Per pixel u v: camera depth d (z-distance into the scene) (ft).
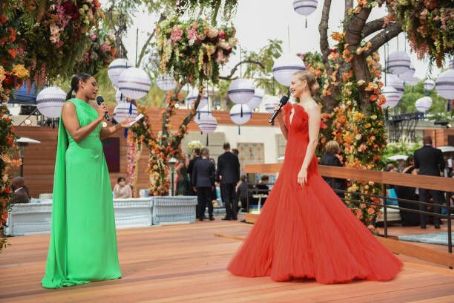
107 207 14.03
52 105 23.30
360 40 21.53
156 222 33.01
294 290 11.93
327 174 19.77
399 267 13.65
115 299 11.49
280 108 14.40
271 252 13.53
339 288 12.04
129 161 51.60
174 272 14.62
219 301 11.04
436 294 11.39
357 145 21.20
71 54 17.54
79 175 13.56
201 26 26.43
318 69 30.09
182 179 39.24
